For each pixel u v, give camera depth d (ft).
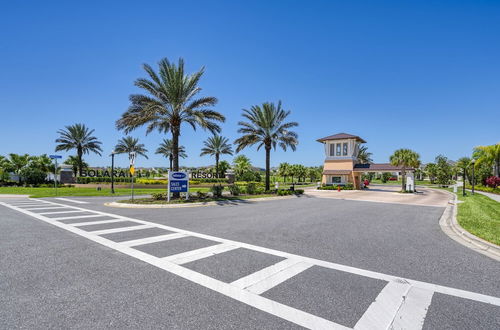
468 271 15.79
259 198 69.62
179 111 59.16
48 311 10.51
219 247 20.48
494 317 10.52
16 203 51.88
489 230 26.20
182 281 13.76
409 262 17.39
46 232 25.22
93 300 11.51
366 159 195.11
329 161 138.92
